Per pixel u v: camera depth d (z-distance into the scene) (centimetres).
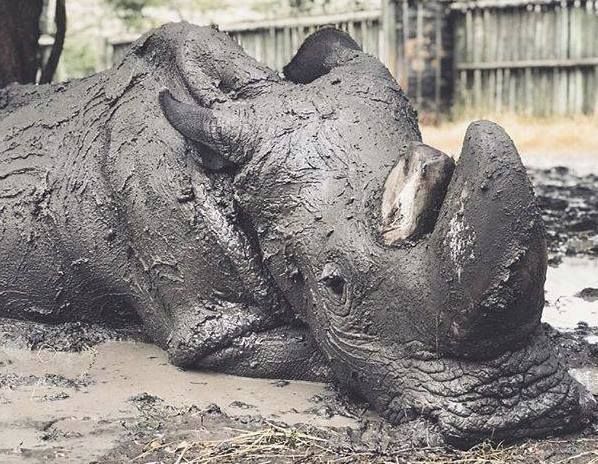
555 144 746
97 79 244
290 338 203
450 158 171
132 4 1166
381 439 169
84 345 229
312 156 188
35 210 233
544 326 239
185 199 207
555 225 402
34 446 167
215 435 171
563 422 167
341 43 223
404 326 170
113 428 176
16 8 309
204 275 206
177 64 223
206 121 196
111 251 224
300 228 185
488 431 163
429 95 810
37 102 251
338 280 178
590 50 809
